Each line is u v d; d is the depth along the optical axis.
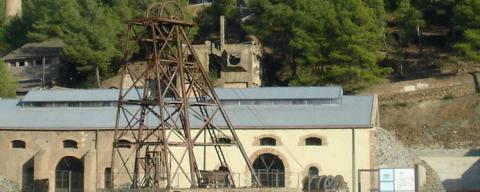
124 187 130.25
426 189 139.00
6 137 153.50
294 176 142.88
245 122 146.25
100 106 158.50
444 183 155.25
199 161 144.50
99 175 148.38
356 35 187.75
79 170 150.50
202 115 134.00
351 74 185.50
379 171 114.19
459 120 173.62
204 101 130.75
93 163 148.12
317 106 149.75
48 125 152.62
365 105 149.00
